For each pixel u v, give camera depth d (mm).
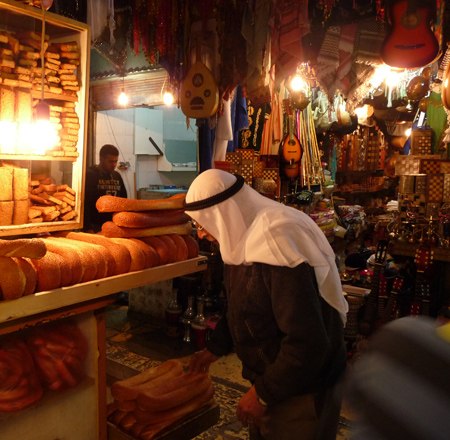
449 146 4586
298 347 1385
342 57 3754
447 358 588
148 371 2115
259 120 5109
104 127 5855
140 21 3975
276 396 1427
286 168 5637
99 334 1988
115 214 2279
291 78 4320
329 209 6160
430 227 3691
